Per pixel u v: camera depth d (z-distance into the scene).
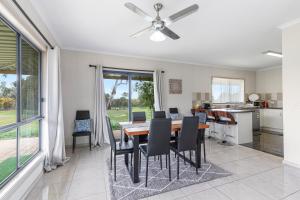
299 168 2.65
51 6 2.22
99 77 4.20
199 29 2.99
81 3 2.17
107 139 4.21
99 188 2.16
